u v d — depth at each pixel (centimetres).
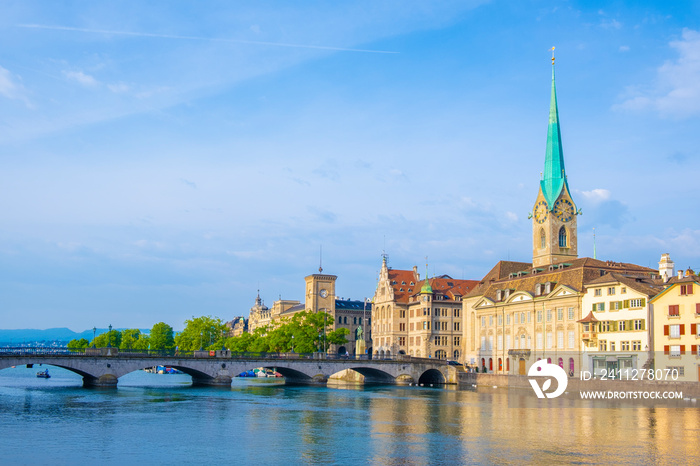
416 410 9338
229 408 9438
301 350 18188
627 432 7044
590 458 5606
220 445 6200
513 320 16112
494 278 18475
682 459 5578
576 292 13800
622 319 12619
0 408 8894
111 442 6297
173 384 15525
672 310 11619
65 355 12369
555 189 18738
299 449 6012
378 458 5600
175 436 6694
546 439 6575
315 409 9438
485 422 7912
